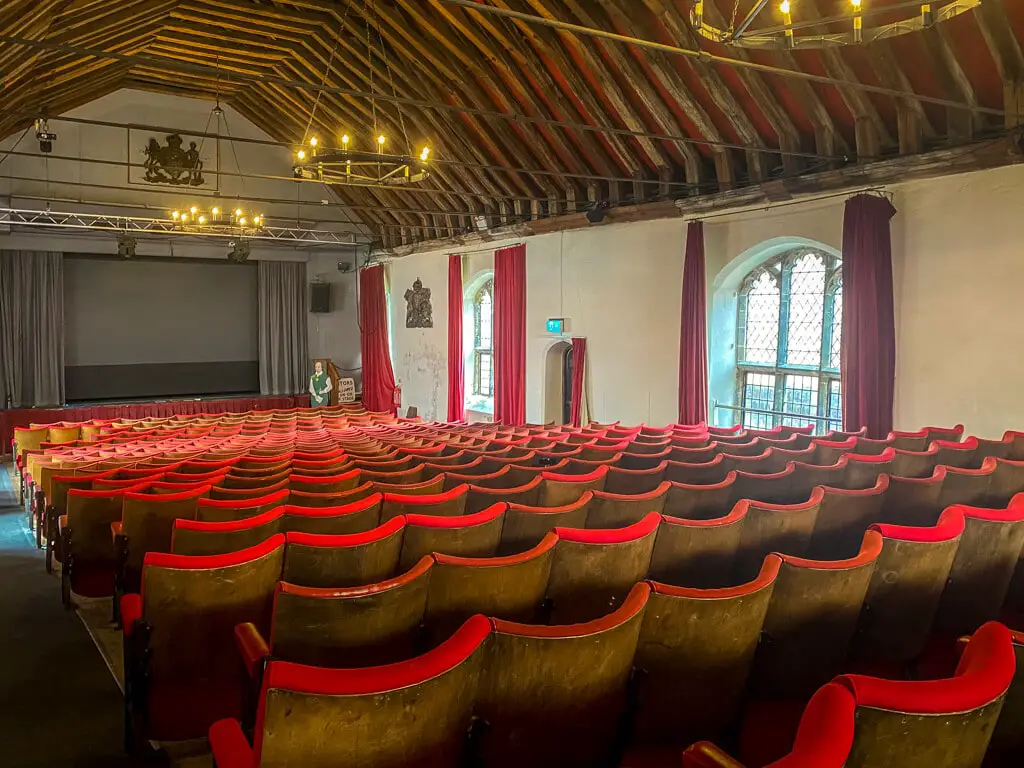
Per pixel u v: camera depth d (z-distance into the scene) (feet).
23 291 56.49
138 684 9.29
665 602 6.81
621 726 6.95
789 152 30.71
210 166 60.08
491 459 20.26
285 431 40.06
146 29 40.34
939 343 28.73
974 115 26.81
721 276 38.17
